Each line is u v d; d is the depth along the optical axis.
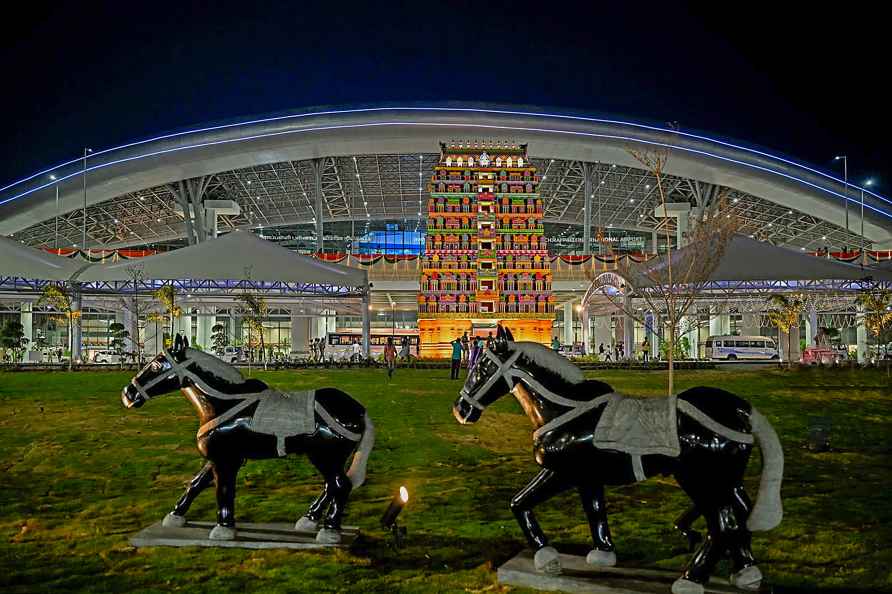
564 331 85.88
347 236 110.81
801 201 78.31
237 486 10.49
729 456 5.73
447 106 76.31
